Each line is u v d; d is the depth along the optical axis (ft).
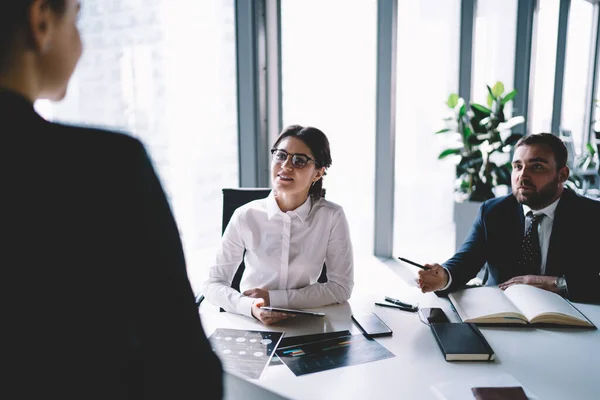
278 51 11.00
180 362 1.61
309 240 5.52
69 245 1.44
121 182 1.53
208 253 11.24
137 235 1.55
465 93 14.67
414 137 14.02
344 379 3.34
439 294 5.19
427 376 3.37
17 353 1.39
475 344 3.74
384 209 12.71
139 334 1.60
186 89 9.67
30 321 1.40
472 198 11.48
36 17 1.47
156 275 1.59
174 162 9.60
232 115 10.77
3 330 1.38
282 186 5.24
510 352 3.75
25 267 1.39
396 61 11.96
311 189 5.61
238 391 3.39
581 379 3.31
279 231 5.50
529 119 16.37
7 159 1.39
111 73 8.28
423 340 3.98
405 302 4.95
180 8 9.40
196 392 1.62
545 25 16.65
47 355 1.42
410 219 15.02
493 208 6.16
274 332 4.19
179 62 9.48
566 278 5.08
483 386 3.17
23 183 1.40
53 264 1.42
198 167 10.14
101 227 1.48
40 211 1.41
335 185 12.82
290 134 5.32
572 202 5.78
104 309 1.49
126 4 8.43
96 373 1.49
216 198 10.61
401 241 14.74
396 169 13.11
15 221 1.38
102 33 8.07
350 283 5.40
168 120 9.37
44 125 1.49
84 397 1.48
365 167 12.71
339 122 12.32
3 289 1.37
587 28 19.39
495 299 4.71
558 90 17.79
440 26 14.08
